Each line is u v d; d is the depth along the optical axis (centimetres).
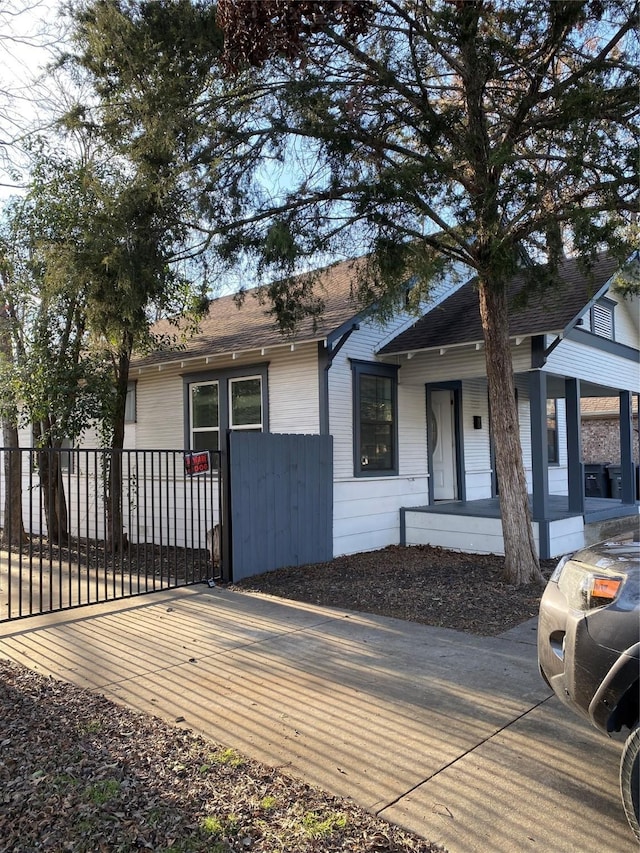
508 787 321
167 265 782
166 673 494
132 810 294
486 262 732
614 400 2377
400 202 682
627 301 1312
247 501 845
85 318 893
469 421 1352
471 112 719
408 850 271
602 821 292
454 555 1024
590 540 1073
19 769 331
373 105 728
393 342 1131
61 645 569
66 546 1177
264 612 675
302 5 502
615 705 289
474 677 477
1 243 937
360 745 368
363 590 767
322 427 1001
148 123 711
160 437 1273
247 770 338
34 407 973
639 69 653
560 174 667
